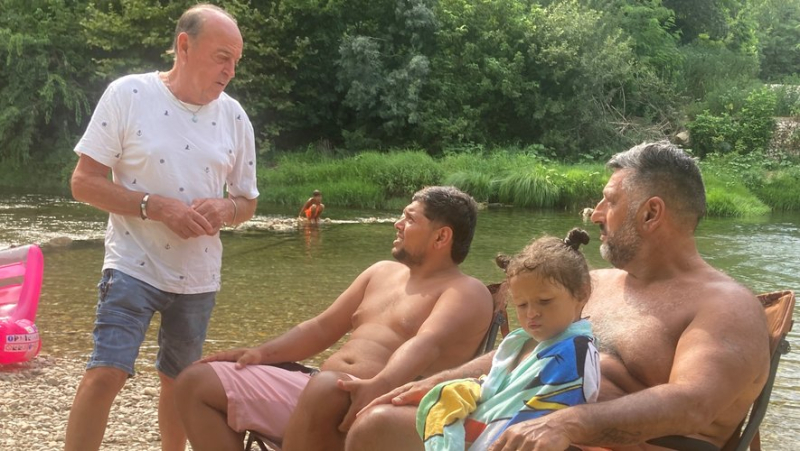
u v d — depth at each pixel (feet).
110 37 89.51
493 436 8.82
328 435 10.50
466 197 12.14
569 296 8.96
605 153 96.02
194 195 12.89
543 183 72.90
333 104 99.04
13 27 87.30
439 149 93.66
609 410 8.52
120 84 12.62
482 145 91.66
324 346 12.74
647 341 9.89
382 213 65.41
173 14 89.56
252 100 93.04
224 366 11.60
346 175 77.71
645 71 107.34
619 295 10.62
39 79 85.46
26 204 60.85
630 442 8.70
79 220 50.90
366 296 12.57
